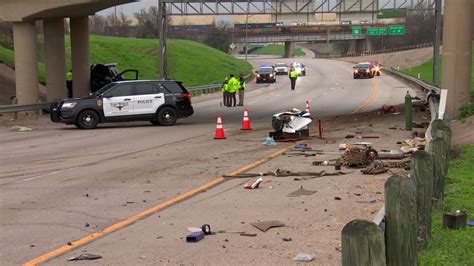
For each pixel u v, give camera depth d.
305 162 13.08
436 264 5.66
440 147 7.70
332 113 28.03
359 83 59.25
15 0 30.36
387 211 4.48
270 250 6.66
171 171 12.48
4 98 38.34
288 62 115.06
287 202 9.10
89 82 37.12
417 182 6.11
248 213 8.48
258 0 47.78
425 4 61.19
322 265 6.07
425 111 26.23
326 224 7.71
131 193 10.21
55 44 35.16
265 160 13.58
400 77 65.62
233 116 28.16
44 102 30.47
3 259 6.59
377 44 136.62
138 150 16.30
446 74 21.47
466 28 21.25
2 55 49.50
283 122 17.28
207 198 9.62
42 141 19.25
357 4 53.03
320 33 121.56
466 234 6.77
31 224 8.17
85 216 8.59
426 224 6.23
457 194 8.88
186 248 6.84
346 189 9.91
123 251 6.79
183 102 23.86
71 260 6.50
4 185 11.28
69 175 12.34
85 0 30.05
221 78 77.88
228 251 6.68
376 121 22.41
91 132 21.81
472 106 20.36
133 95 23.41
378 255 3.68
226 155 14.70
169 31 130.88
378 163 11.83
